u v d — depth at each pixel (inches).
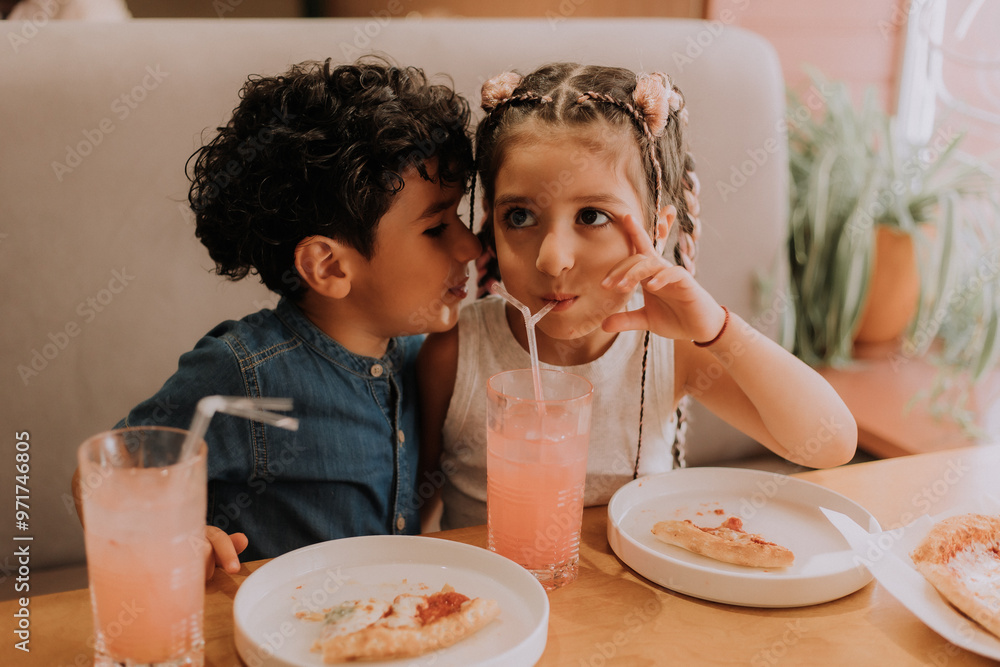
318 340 34.1
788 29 82.4
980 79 78.6
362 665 21.2
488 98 33.4
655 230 33.8
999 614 22.8
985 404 63.2
